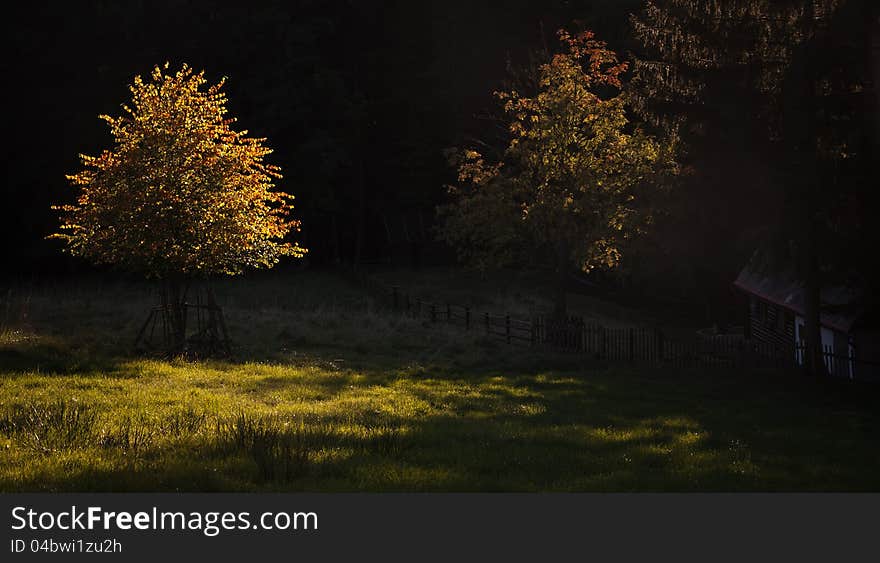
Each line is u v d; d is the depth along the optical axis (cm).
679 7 2731
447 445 1259
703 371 2828
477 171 3891
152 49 5797
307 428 1300
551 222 3681
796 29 2494
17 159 5744
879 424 1816
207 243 2422
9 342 2211
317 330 3169
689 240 3872
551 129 3625
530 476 1076
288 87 5925
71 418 1270
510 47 6425
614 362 3014
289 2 6181
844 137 2317
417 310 4238
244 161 2552
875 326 2666
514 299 5091
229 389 1827
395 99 6525
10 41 5722
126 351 2353
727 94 2619
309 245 6581
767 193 2505
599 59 3841
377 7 6581
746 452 1334
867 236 2298
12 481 927
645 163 3641
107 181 2405
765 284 3734
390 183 6669
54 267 5872
